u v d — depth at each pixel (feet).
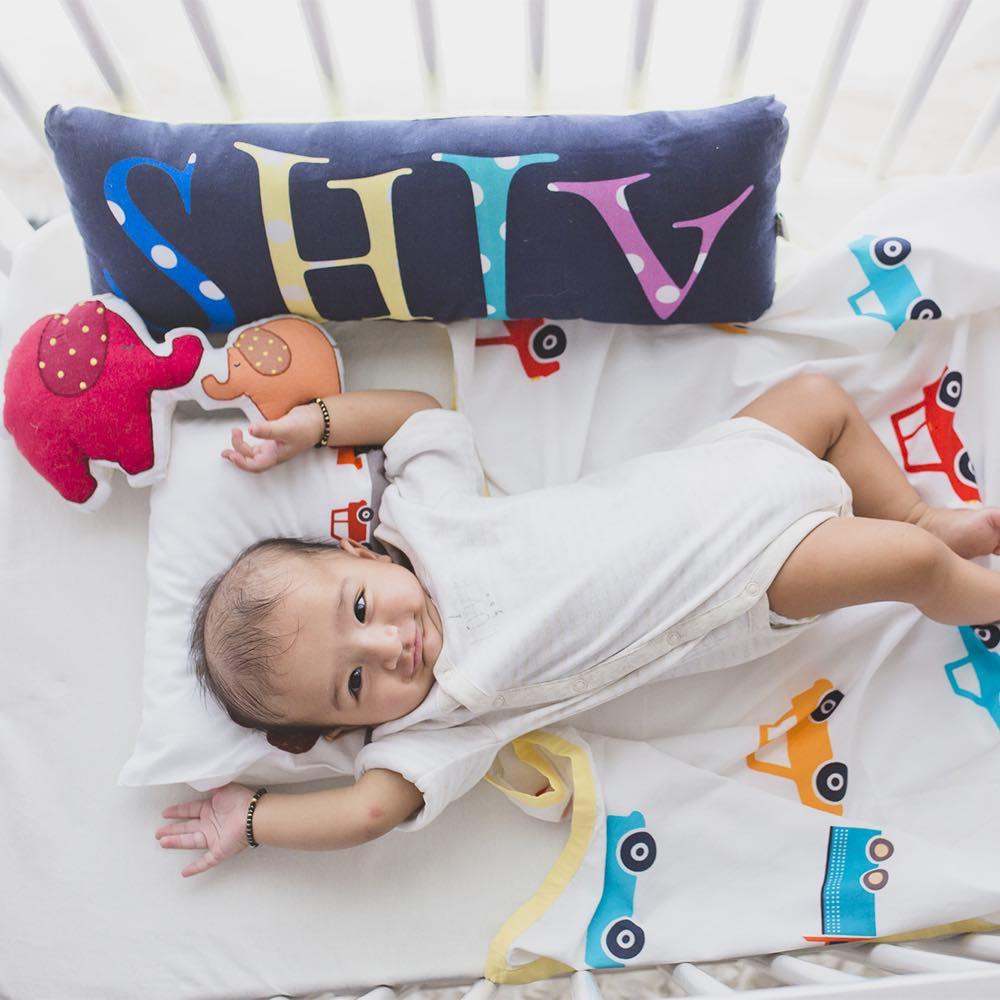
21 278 3.89
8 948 3.51
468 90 4.74
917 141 4.69
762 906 3.44
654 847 3.50
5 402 3.56
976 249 3.69
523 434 3.90
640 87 3.77
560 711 3.41
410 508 3.51
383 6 4.77
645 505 3.35
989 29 4.58
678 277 3.55
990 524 3.43
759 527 3.27
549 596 3.28
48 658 3.69
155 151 3.35
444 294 3.64
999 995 2.34
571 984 3.45
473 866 3.54
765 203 3.40
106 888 3.54
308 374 3.65
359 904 3.51
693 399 3.88
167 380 3.55
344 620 3.25
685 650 3.34
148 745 3.48
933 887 3.34
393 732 3.44
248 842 3.44
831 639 3.66
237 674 3.29
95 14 3.26
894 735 3.59
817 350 3.87
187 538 3.59
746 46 3.54
